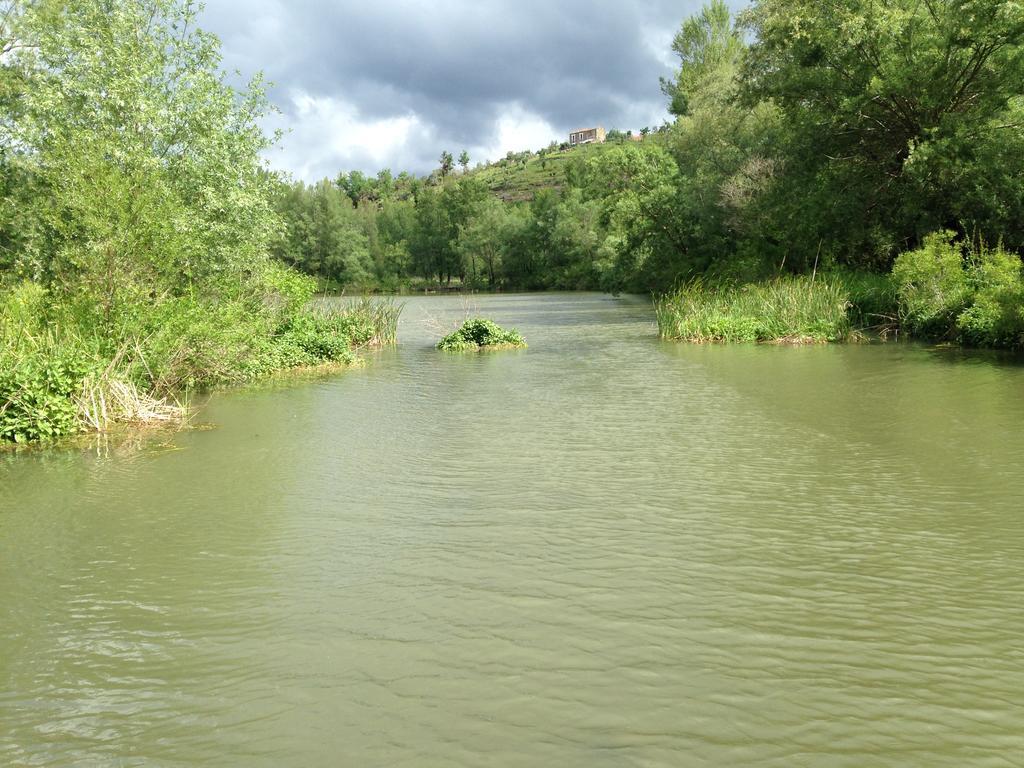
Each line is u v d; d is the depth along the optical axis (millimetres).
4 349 10859
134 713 3875
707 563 5684
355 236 81812
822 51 28469
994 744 3498
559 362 18828
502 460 8852
